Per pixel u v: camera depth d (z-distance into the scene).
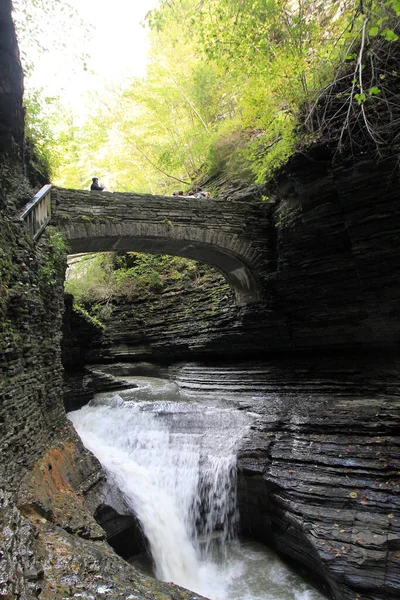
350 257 11.35
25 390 6.57
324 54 10.54
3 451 5.41
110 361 21.59
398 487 7.46
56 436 8.16
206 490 9.52
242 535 9.50
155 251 13.52
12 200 8.21
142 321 20.62
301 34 10.66
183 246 12.92
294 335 13.66
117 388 17.09
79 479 7.66
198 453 10.16
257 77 11.26
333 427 9.36
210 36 10.60
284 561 8.60
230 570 8.55
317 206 11.38
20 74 6.95
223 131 17.23
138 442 11.23
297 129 11.00
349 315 11.91
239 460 9.41
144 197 11.98
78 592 3.38
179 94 20.06
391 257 10.26
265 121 12.27
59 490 6.61
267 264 13.66
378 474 7.83
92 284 22.38
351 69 9.60
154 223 11.98
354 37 8.26
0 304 5.48
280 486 8.47
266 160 12.12
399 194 9.62
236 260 13.73
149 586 4.14
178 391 15.84
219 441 10.36
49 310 8.48
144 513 8.45
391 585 6.43
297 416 10.39
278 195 13.24
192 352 17.81
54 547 4.25
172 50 20.05
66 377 15.98
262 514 9.11
